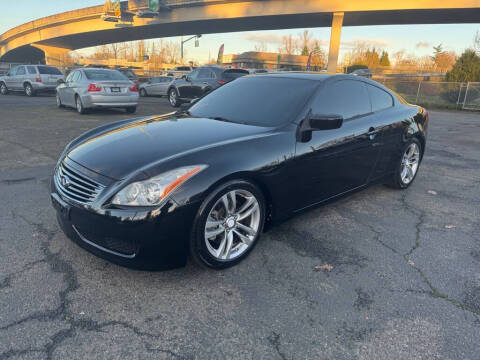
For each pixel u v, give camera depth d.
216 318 2.23
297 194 3.13
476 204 4.34
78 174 2.57
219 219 2.66
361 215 3.88
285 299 2.43
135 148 2.73
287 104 3.32
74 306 2.27
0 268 2.62
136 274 2.63
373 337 2.12
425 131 4.81
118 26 40.03
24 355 1.89
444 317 2.31
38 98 15.96
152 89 19.47
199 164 2.47
